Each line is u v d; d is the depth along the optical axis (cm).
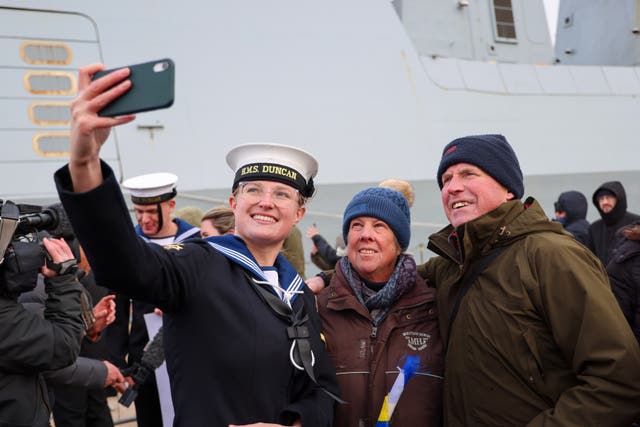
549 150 692
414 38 714
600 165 714
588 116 726
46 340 173
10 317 169
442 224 610
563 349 146
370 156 585
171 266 132
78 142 104
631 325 263
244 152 156
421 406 174
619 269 264
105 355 288
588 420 136
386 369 177
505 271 158
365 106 591
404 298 186
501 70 698
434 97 634
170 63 98
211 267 140
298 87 562
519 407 149
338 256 431
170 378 139
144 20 508
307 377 153
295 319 148
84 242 114
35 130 453
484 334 155
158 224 292
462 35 747
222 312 136
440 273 194
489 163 167
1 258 162
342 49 591
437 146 623
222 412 133
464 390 159
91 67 105
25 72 457
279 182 150
